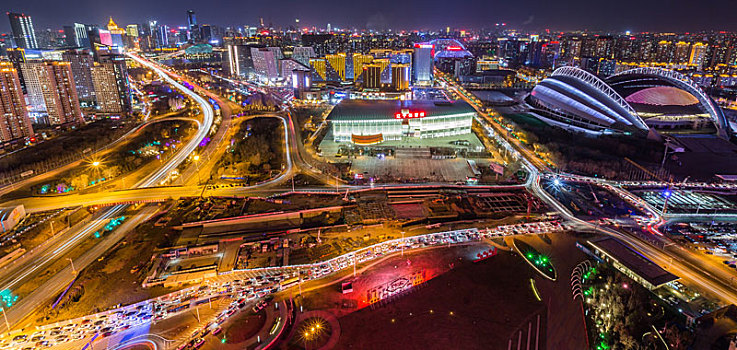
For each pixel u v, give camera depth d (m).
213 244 146.25
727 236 148.00
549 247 141.50
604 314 109.25
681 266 129.00
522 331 103.69
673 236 147.75
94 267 133.00
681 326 105.50
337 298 116.38
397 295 117.38
